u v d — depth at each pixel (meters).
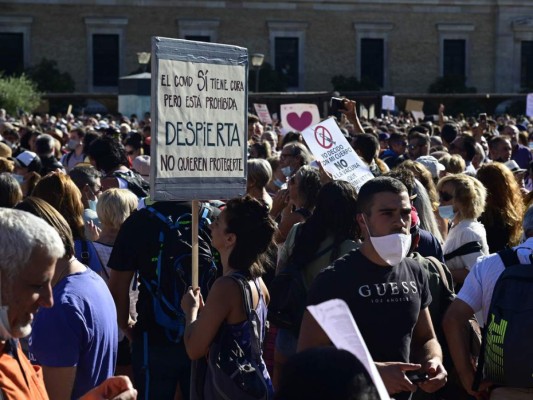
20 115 35.94
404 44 60.72
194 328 4.95
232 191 5.75
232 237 4.98
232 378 4.86
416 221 5.42
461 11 61.03
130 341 6.18
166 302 5.82
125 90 38.66
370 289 4.46
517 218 7.42
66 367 4.47
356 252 4.56
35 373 3.76
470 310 5.12
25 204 4.67
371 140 9.73
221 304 4.88
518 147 15.38
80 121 33.59
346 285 4.45
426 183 7.77
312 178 6.91
